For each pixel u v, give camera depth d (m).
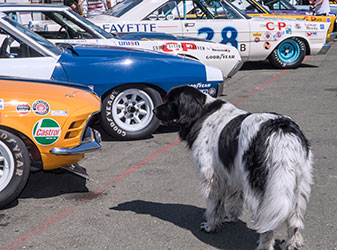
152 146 6.07
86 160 5.57
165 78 6.15
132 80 6.00
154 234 3.76
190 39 8.30
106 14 10.38
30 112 4.07
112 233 3.78
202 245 3.58
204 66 6.42
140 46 7.65
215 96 6.57
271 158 2.99
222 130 3.44
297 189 3.09
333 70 11.30
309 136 6.26
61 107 4.18
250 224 3.92
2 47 5.62
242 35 10.72
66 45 6.50
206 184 3.63
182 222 3.96
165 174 5.08
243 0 12.55
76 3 12.42
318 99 8.37
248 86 9.73
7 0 13.02
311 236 3.65
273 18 11.18
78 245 3.59
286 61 11.54
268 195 2.99
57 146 4.20
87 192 4.64
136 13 9.91
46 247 3.57
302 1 18.39
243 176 3.19
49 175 5.11
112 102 6.07
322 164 5.23
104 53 6.08
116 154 5.77
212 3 10.48
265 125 3.10
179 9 10.23
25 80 4.51
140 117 6.41
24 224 3.95
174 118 3.80
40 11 6.83
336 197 4.37
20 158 4.04
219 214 3.74
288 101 8.27
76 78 5.79
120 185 4.80
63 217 4.08
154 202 4.38
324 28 11.41
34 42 5.71
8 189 4.06
